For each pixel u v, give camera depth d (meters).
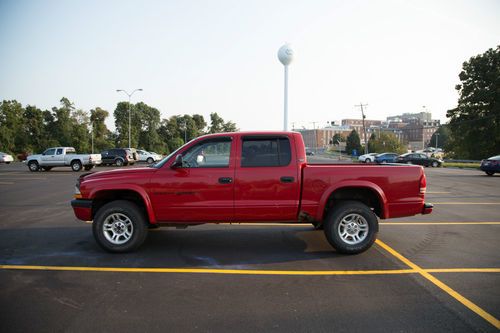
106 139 93.44
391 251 5.61
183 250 5.68
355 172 5.36
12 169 28.84
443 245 5.97
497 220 8.10
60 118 84.38
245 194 5.33
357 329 3.18
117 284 4.23
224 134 5.49
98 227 5.42
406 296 3.89
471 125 48.66
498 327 3.22
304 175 5.32
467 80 50.22
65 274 4.57
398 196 5.41
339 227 5.38
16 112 82.06
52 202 10.75
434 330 3.17
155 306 3.63
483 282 4.30
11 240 6.27
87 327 3.19
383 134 77.12
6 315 3.42
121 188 5.33
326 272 4.66
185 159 5.41
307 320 3.34
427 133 166.62
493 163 22.20
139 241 5.46
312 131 174.25
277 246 5.93
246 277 4.48
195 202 5.34
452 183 17.44
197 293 3.97
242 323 3.28
